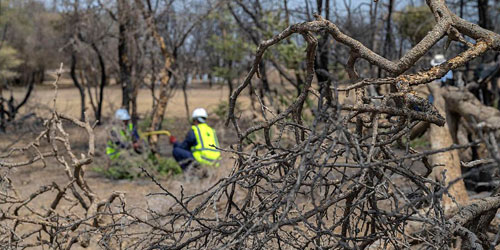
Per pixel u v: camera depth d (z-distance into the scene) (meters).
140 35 11.05
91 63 15.74
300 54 9.28
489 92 8.87
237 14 11.22
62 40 15.62
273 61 10.15
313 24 2.24
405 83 2.13
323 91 1.83
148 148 9.77
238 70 12.04
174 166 9.20
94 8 11.58
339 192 1.91
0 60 19.12
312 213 1.87
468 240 2.41
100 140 10.88
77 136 13.95
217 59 14.75
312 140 1.88
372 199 2.10
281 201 1.77
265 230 1.93
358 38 9.41
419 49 2.26
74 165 3.54
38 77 25.91
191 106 22.80
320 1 8.43
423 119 1.98
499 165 1.48
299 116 2.40
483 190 6.09
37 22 18.59
